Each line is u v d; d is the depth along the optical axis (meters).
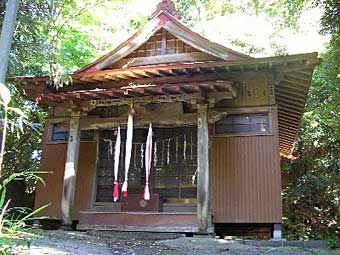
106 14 14.41
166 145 9.05
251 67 7.88
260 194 7.82
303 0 10.47
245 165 8.02
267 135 8.06
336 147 12.67
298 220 10.31
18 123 4.70
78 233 7.31
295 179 13.41
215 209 7.95
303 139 13.34
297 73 8.05
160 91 7.66
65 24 13.09
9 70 6.13
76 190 8.98
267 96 8.22
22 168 13.04
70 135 8.38
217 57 8.59
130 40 9.13
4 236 2.91
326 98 12.37
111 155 9.23
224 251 5.81
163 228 7.61
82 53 14.47
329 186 10.49
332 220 10.25
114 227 7.89
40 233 6.46
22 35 5.86
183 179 8.71
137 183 8.95
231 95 7.64
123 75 8.60
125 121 8.38
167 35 9.29
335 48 8.43
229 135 8.26
